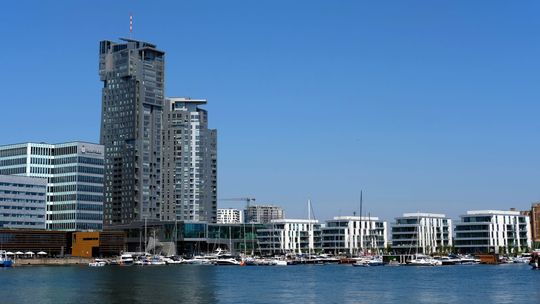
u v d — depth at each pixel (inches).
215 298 5388.8
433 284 7268.7
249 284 7224.4
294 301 5226.4
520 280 7824.8
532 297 5570.9
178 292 5935.0
